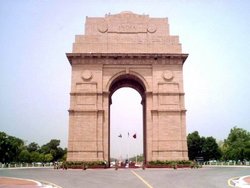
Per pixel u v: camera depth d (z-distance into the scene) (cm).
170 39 8856
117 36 8838
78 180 4575
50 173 6025
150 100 8512
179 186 3788
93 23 8912
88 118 8319
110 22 8925
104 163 7856
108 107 8500
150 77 8625
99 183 4175
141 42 8812
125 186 3819
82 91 8469
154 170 6881
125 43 8788
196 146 17088
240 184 3906
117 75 8625
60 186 3859
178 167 7844
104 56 8619
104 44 8750
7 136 15438
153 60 8681
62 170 7194
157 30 8912
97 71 8606
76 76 8556
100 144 8194
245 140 18725
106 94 8512
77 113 8338
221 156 18188
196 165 8012
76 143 8169
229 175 5344
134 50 8750
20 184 4022
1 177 5144
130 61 8681
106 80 8581
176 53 8656
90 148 8144
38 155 19212
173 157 8144
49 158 19750
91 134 8231
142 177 4962
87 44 8725
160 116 8369
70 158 8088
